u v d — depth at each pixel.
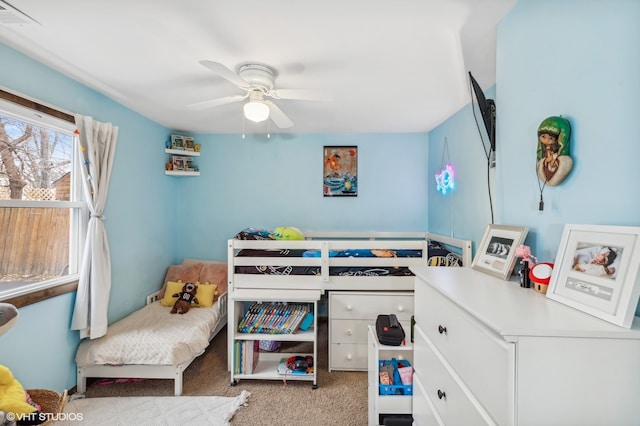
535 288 1.08
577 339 0.75
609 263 0.83
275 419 1.98
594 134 0.96
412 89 2.34
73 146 2.24
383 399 1.64
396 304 2.55
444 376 1.16
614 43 0.90
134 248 2.91
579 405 0.75
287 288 2.60
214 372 2.54
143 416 1.96
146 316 2.70
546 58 1.16
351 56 1.82
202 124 3.39
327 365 2.68
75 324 2.15
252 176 3.81
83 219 2.29
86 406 2.05
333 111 2.90
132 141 2.88
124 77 2.15
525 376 0.75
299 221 3.80
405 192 3.76
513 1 1.32
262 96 2.04
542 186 1.18
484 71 2.03
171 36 1.41
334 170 3.77
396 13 1.41
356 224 3.79
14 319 1.25
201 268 3.38
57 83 2.06
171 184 3.64
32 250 1.96
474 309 0.88
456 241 2.72
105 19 1.48
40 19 1.48
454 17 1.44
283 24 1.50
